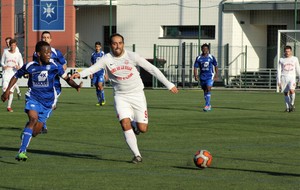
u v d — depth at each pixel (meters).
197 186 14.32
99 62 17.58
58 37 69.56
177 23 67.56
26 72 17.94
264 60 67.38
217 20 66.19
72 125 27.33
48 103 18.08
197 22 66.88
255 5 64.38
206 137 23.42
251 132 25.14
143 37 68.94
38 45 17.83
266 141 22.38
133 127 18.19
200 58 36.06
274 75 62.97
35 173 15.91
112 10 71.44
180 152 19.56
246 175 15.70
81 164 17.28
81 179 15.12
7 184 14.51
